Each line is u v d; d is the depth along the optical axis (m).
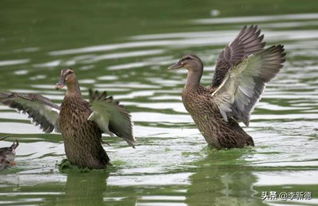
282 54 14.17
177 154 14.37
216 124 14.86
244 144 14.75
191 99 15.06
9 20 25.56
